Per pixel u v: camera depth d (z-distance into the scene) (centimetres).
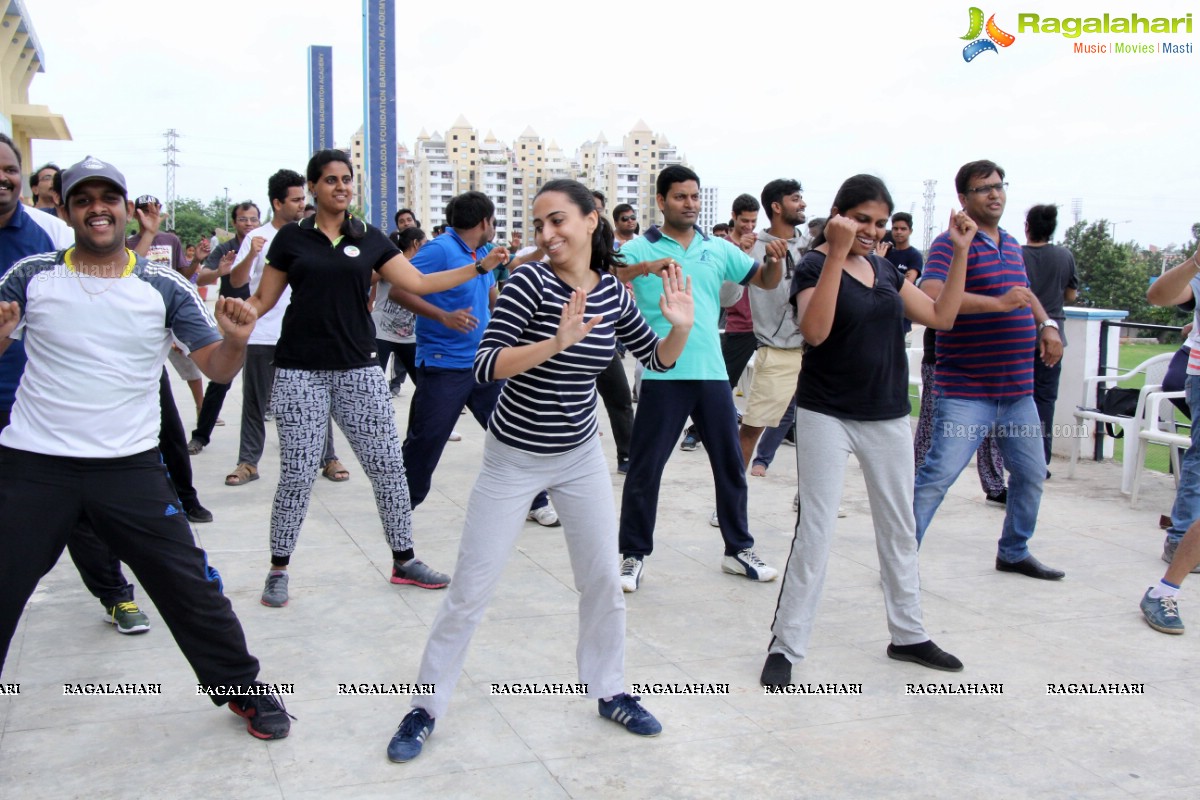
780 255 480
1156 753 314
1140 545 559
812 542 361
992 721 336
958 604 457
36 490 281
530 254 532
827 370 364
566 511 321
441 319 513
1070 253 731
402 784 289
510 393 308
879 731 328
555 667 375
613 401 709
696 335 466
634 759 306
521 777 294
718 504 492
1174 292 486
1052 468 776
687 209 466
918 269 805
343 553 521
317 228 434
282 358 435
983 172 456
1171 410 686
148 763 298
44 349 284
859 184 358
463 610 310
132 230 745
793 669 379
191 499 561
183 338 300
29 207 385
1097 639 414
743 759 307
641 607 446
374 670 369
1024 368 466
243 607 435
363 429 445
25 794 278
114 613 400
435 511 620
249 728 315
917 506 472
